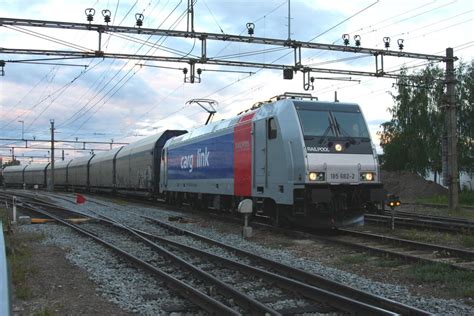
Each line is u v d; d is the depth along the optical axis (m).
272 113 14.46
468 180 40.00
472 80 36.62
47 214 21.44
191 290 7.24
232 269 9.48
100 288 8.11
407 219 17.14
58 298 7.51
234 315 5.93
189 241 13.55
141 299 7.42
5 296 2.95
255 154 15.45
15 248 11.70
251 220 17.08
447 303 6.84
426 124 38.38
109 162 40.78
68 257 11.09
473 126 36.44
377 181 13.86
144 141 32.56
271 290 7.75
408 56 22.97
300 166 13.12
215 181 18.97
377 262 9.70
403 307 6.14
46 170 67.44
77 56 19.31
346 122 13.97
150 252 11.86
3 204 30.53
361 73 22.58
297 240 13.06
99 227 17.55
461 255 10.15
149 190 29.81
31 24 17.62
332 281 7.55
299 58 20.97
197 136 21.52
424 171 40.00
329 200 12.76
